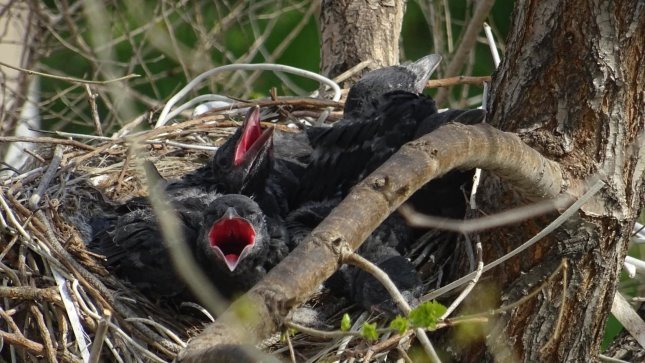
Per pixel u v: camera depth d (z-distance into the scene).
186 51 14.05
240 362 4.61
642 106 7.07
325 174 9.20
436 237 8.55
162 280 8.45
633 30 6.91
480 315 6.91
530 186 6.74
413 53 15.97
